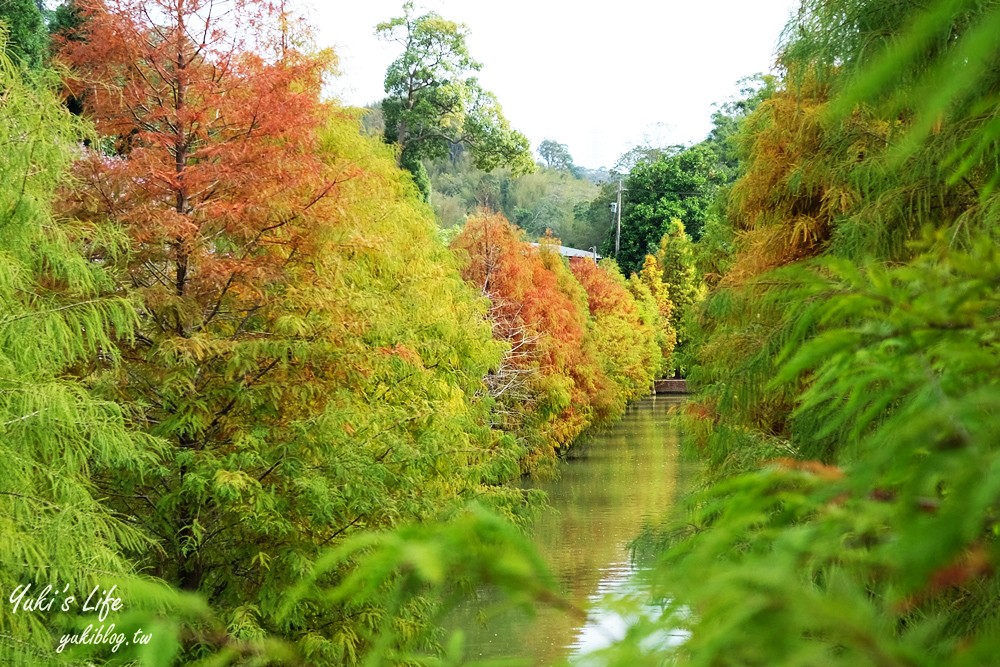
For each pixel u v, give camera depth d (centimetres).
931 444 61
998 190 438
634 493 2080
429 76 3841
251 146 796
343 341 822
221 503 735
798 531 61
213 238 820
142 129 838
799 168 776
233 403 809
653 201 6750
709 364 902
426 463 864
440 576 57
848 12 468
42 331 566
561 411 2416
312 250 846
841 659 51
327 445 779
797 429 384
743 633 53
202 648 475
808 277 89
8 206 573
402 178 1515
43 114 589
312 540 764
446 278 1364
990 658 49
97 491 746
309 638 676
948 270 85
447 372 1091
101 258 804
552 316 2581
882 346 86
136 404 718
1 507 515
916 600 57
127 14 802
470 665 75
